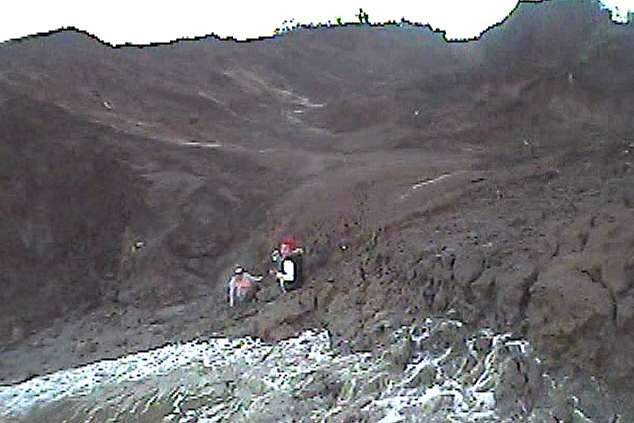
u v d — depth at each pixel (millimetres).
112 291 13367
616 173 10984
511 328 7109
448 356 7457
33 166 14367
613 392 6156
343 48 30156
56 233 13961
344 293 9875
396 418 6855
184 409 8727
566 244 7453
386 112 22000
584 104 20188
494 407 6539
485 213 9961
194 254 13930
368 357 8211
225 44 26656
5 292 13008
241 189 15344
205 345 10500
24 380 10594
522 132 19125
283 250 12023
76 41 20859
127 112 18516
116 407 9164
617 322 6355
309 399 7871
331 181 15000
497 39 26969
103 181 14719
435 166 15312
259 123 21156
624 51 22156
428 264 8516
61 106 16375
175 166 15570
